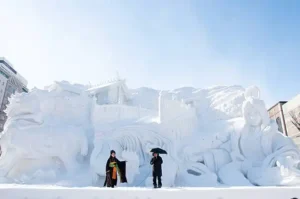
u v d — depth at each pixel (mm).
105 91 24469
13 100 16500
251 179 13539
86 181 13234
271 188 8648
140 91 27188
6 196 8578
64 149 14719
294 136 38281
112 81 24859
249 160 14750
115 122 17250
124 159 13492
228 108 19359
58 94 18781
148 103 25328
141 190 8344
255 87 18031
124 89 25000
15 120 15578
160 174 9836
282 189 8625
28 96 16531
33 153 14578
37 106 16219
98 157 13672
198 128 18312
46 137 14820
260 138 15375
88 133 16734
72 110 18172
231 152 15289
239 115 18609
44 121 16062
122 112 18250
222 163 15117
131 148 15312
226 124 17422
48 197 8461
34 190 8594
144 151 15242
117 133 15672
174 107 17234
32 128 15289
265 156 14914
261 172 13352
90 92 23922
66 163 14625
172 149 15016
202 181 13414
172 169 13328
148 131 15914
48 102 17641
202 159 15422
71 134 15258
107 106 18031
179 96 23141
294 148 14375
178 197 8266
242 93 19766
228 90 21844
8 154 14484
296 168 12828
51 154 14703
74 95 20516
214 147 15867
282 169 12492
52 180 13727
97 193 8367
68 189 8500
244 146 15430
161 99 16953
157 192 8312
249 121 15891
